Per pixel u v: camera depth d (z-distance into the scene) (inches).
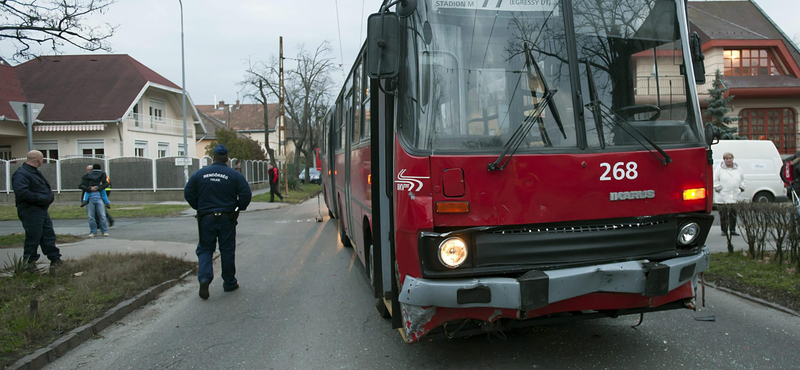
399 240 139.5
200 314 224.4
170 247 390.6
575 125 140.4
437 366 157.9
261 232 501.0
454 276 131.5
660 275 135.9
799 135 1096.2
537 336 181.0
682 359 157.9
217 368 163.5
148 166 960.3
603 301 138.9
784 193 619.5
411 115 139.9
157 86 1320.1
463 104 138.9
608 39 147.3
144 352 178.9
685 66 152.9
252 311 227.3
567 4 146.4
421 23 143.5
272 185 919.0
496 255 133.6
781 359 156.3
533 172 134.9
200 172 253.4
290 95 1596.9
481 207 133.0
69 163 955.3
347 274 298.2
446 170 132.6
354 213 269.0
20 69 1306.6
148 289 252.7
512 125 138.7
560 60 143.5
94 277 258.8
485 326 143.9
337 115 389.1
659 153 142.8
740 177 404.8
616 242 140.2
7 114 1120.2
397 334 189.9
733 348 165.8
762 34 1133.7
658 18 153.4
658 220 144.1
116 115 1186.0
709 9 1225.4
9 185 960.3
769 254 278.7
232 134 1610.5
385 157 170.1
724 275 247.6
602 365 154.8
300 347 180.1
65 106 1210.6
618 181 139.8
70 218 643.5
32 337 180.1
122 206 818.8
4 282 246.8
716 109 981.2
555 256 136.4
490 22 143.9
